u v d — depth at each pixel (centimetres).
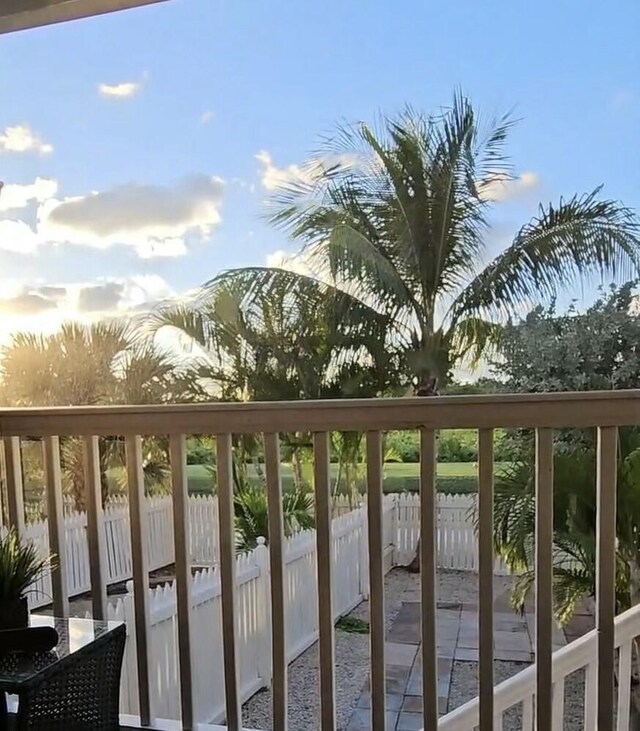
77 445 581
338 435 554
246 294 659
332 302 641
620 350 592
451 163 648
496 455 445
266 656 429
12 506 176
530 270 612
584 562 377
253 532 555
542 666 144
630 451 356
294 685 418
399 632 497
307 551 485
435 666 147
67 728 139
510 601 454
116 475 595
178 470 161
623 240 597
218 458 158
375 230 658
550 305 613
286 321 652
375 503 149
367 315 637
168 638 343
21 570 148
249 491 576
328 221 666
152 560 601
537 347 612
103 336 723
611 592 141
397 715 375
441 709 381
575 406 139
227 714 160
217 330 668
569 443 396
